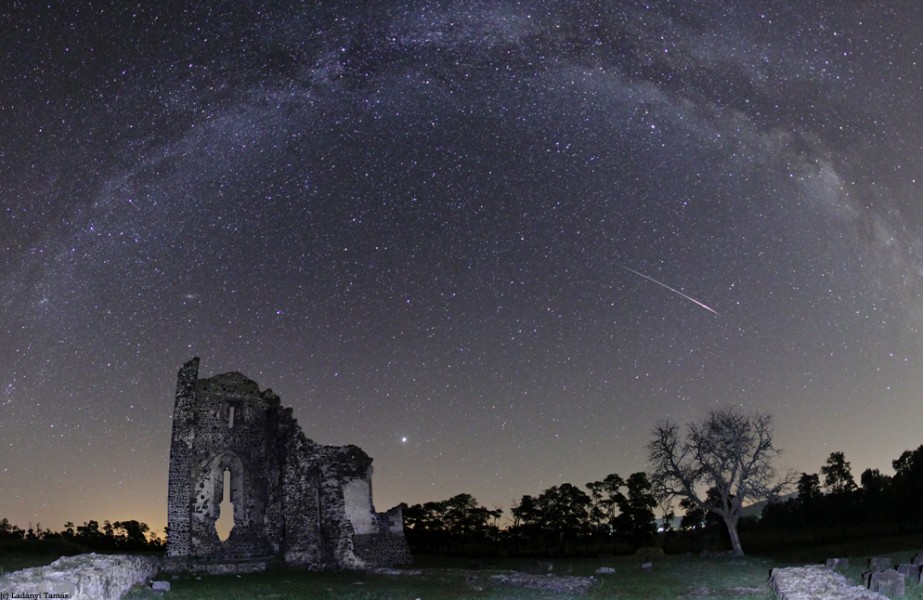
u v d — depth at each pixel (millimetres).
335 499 44750
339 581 35688
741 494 53344
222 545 44938
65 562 24719
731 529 52969
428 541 75938
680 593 29344
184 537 43000
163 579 35156
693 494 54531
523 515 76438
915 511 70688
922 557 30734
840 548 52344
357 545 46844
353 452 49125
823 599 22094
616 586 32344
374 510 48562
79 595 20734
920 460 72688
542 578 34344
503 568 43781
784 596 23516
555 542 78750
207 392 47281
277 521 46156
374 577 37688
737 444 53719
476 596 29234
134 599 25719
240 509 46469
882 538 58938
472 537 76625
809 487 77562
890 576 24031
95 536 61562
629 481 76312
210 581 34875
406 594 29922
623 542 77812
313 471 45000
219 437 46875
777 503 81500
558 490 77062
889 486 76500
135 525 63812
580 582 33031
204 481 45594
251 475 47219
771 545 63219
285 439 47219
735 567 39969
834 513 74438
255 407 48500
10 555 40312
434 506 77000
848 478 78562
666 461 55469
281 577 37438
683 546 72375
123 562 27172
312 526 43625
